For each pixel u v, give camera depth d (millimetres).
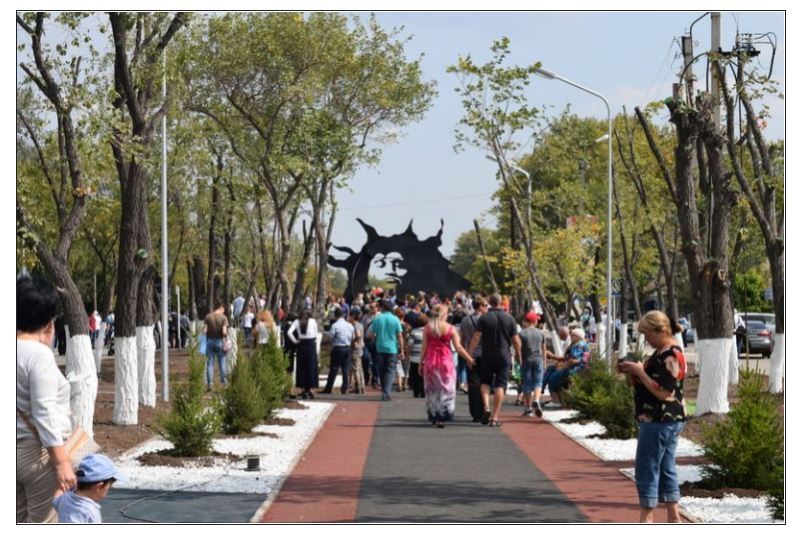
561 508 12688
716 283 21172
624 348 36219
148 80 20281
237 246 50375
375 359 33594
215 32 34312
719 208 21547
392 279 58062
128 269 20188
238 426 20062
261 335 29719
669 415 10930
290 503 12992
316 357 28953
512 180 35500
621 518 12062
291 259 59688
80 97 17547
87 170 17797
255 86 35344
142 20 20281
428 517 12094
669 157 35031
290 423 22031
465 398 29250
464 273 157750
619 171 42750
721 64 21719
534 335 23641
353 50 37312
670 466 11203
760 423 13766
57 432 8047
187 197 39938
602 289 45375
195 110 35125
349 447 18500
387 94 40156
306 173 35562
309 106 35594
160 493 13617
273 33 34625
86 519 8172
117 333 20125
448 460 16875
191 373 16984
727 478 13828
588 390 22688
